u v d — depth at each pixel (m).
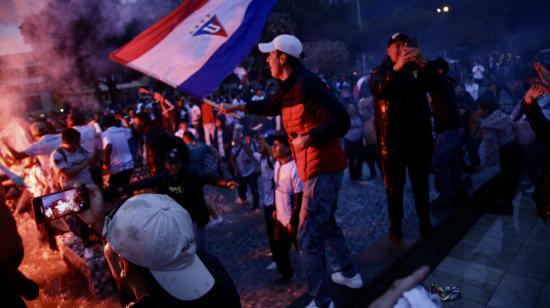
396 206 3.94
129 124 13.55
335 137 2.46
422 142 3.73
